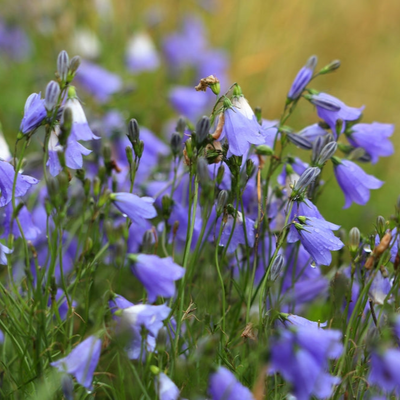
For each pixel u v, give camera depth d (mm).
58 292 903
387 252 853
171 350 856
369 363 856
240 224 885
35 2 1431
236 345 887
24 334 866
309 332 808
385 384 810
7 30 1406
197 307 893
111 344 841
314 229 855
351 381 847
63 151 838
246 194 900
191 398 840
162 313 828
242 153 859
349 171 896
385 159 1285
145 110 1302
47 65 1421
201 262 921
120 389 851
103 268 950
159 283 833
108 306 840
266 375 850
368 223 1104
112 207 933
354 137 912
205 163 850
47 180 840
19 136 854
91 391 844
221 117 867
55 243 847
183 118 901
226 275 918
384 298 859
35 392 850
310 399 844
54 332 865
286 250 916
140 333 832
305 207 864
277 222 909
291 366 807
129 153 870
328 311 921
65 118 834
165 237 906
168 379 826
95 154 952
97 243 886
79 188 945
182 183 922
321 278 919
